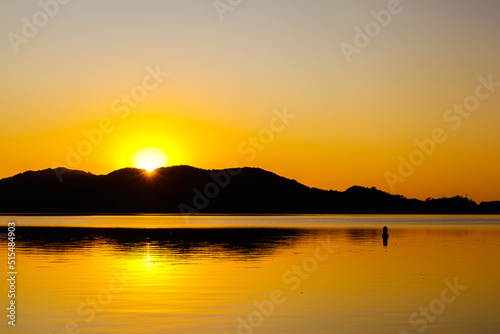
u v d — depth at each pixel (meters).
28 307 22.52
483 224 121.56
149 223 124.19
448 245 53.56
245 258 40.91
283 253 45.12
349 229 92.25
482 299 24.33
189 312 21.69
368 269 33.84
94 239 63.25
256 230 89.19
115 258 40.69
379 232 80.88
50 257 41.28
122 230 87.44
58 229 89.81
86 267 34.81
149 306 22.73
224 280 29.48
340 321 20.31
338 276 30.89
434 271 32.78
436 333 18.80
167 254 44.12
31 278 29.95
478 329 19.31
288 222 135.12
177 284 28.11
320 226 107.19
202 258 40.94
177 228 97.19
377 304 23.22
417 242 57.84
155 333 18.66
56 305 22.88
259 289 26.70
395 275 31.23
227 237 68.19
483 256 41.94
